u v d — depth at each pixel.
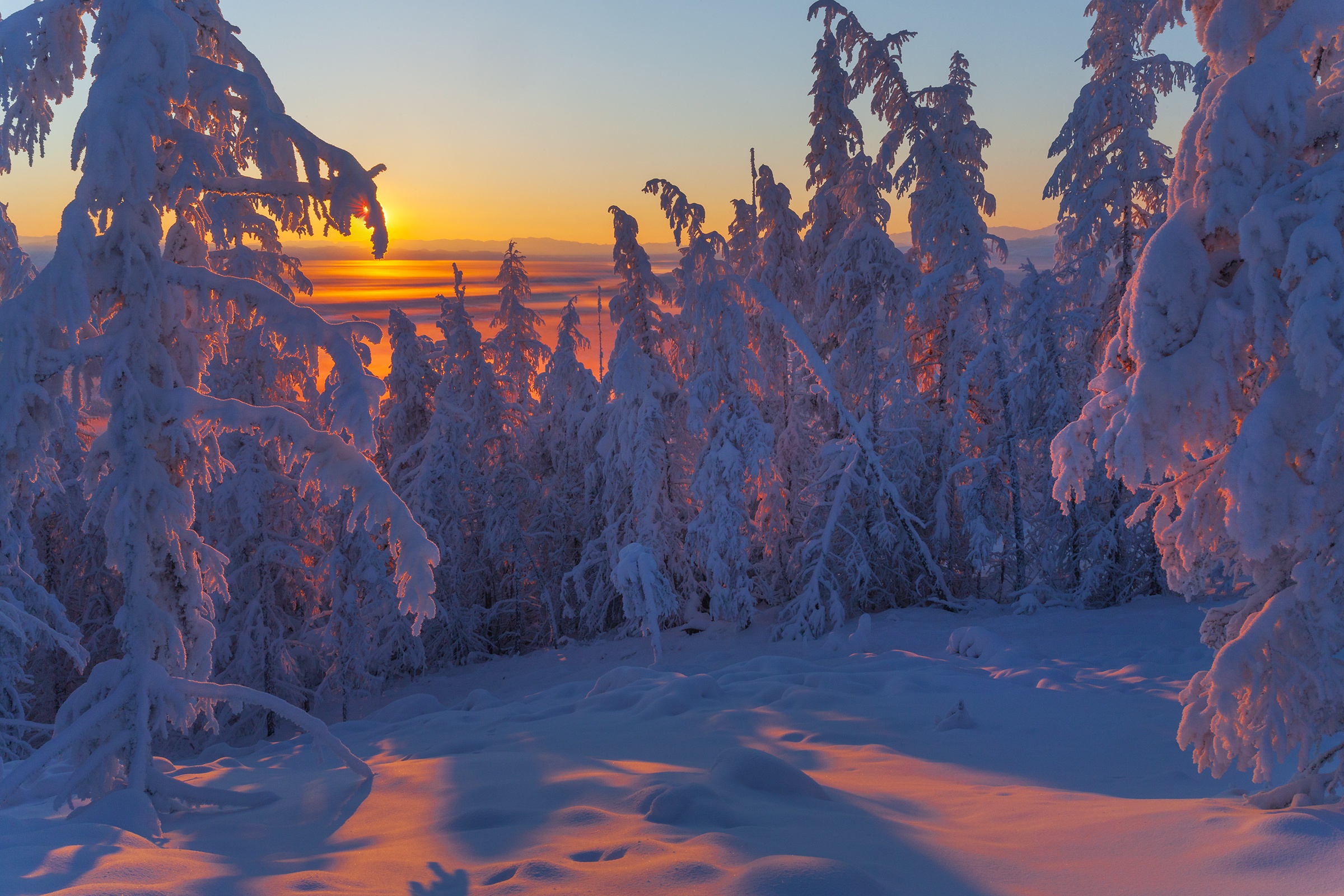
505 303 30.61
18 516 14.12
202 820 5.95
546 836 4.55
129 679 6.38
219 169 6.50
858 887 3.41
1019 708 10.09
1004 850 4.31
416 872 4.08
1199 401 5.44
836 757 7.75
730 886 3.42
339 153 6.62
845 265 23.59
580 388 29.02
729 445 21.64
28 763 5.82
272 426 6.80
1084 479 6.20
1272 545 5.07
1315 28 5.44
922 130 22.53
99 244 6.57
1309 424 5.08
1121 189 20.34
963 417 21.97
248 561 20.36
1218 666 5.33
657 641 19.08
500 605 29.48
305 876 4.00
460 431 26.03
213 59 7.39
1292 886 3.39
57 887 3.73
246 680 20.20
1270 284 5.20
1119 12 20.14
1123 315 6.06
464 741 9.23
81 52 6.69
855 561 21.91
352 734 12.33
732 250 25.48
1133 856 4.01
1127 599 20.77
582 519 28.19
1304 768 5.13
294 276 18.27
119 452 6.57
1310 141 5.50
